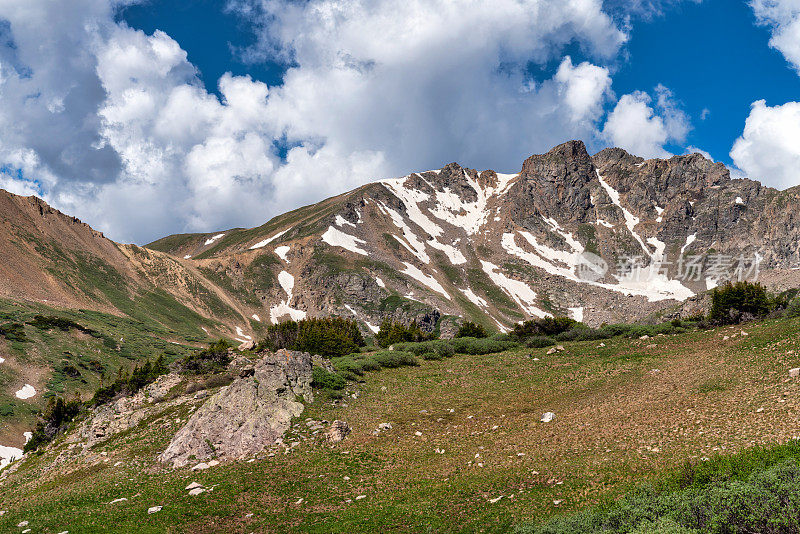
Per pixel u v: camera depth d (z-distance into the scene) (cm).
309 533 2095
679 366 3847
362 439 3284
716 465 1728
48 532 2316
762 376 3042
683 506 1438
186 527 2239
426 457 2928
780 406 2477
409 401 4038
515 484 2297
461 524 1986
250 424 3325
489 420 3431
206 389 4309
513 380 4406
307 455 3075
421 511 2175
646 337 5031
